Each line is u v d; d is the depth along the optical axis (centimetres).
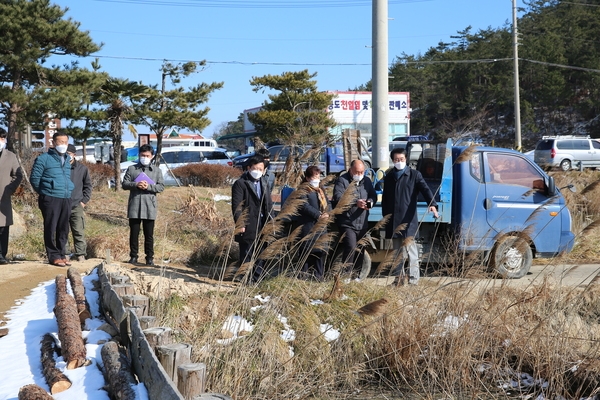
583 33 6175
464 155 765
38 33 1786
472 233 890
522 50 5759
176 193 1989
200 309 694
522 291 732
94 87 1950
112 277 731
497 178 1030
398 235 884
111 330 609
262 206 885
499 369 669
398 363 669
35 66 1828
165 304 695
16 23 1736
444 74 5484
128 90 2562
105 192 2042
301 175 1082
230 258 1202
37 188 978
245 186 877
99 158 2812
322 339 677
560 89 5803
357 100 4025
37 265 980
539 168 1055
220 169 2577
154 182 1043
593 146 3631
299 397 613
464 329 670
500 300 695
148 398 438
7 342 606
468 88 5397
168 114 2869
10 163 993
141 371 473
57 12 1834
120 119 2175
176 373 458
